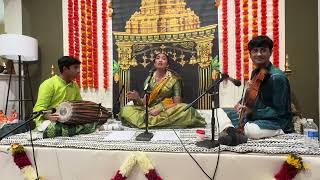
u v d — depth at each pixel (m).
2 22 4.07
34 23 3.90
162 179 1.98
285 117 2.53
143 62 3.59
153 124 2.87
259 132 2.28
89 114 2.70
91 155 2.08
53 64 3.87
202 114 3.30
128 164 1.97
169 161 1.96
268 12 3.23
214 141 2.06
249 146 2.01
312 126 2.62
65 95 3.08
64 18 3.80
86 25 3.70
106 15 3.66
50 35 3.86
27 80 3.95
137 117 2.95
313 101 3.16
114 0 3.63
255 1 3.21
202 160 1.92
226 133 2.14
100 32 3.70
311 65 3.16
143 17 3.56
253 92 2.49
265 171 1.84
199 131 2.53
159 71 3.32
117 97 3.67
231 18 3.33
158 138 2.37
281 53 3.22
